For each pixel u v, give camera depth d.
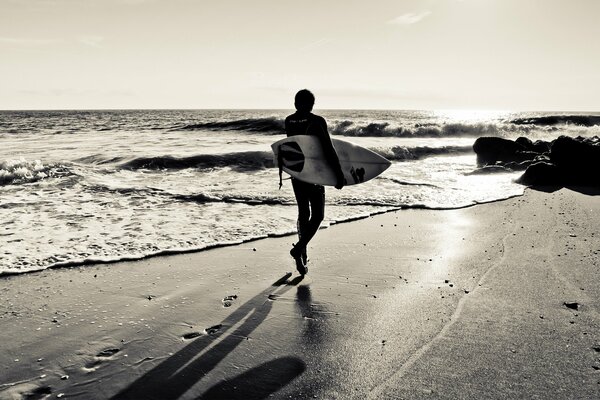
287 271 3.79
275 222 5.54
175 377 2.19
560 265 3.74
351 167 4.57
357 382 2.12
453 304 3.02
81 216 5.80
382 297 3.18
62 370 2.26
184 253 4.31
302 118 3.62
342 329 2.69
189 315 2.92
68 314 2.94
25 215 5.83
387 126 22.41
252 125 25.94
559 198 6.91
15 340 2.58
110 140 18.95
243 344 2.52
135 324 2.79
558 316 2.78
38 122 44.81
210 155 11.26
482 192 7.66
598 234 4.70
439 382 2.09
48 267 3.87
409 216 5.93
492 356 2.31
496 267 3.76
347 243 4.62
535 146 13.90
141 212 6.07
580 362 2.23
